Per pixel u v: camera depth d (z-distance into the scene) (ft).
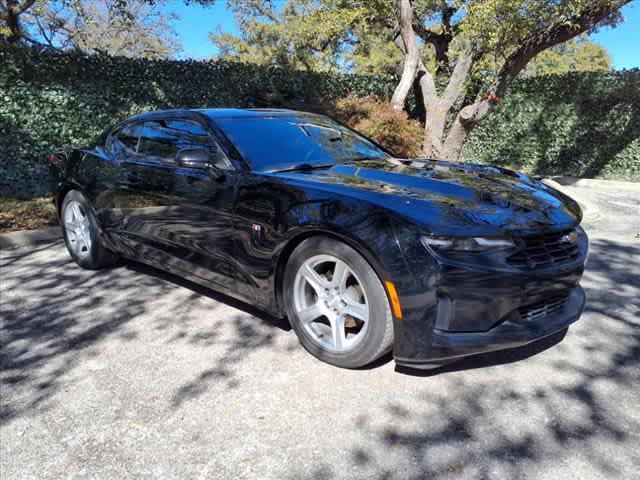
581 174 40.88
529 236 8.69
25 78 25.25
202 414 8.34
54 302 13.10
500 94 34.01
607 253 17.98
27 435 7.88
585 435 7.80
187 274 12.41
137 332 11.34
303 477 6.93
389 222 8.36
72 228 15.96
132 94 29.30
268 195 10.04
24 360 10.15
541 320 9.24
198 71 32.53
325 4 37.63
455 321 8.26
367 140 14.46
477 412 8.37
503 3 26.96
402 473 7.00
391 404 8.57
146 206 12.91
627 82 37.50
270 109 13.92
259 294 10.56
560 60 94.07
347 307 9.36
